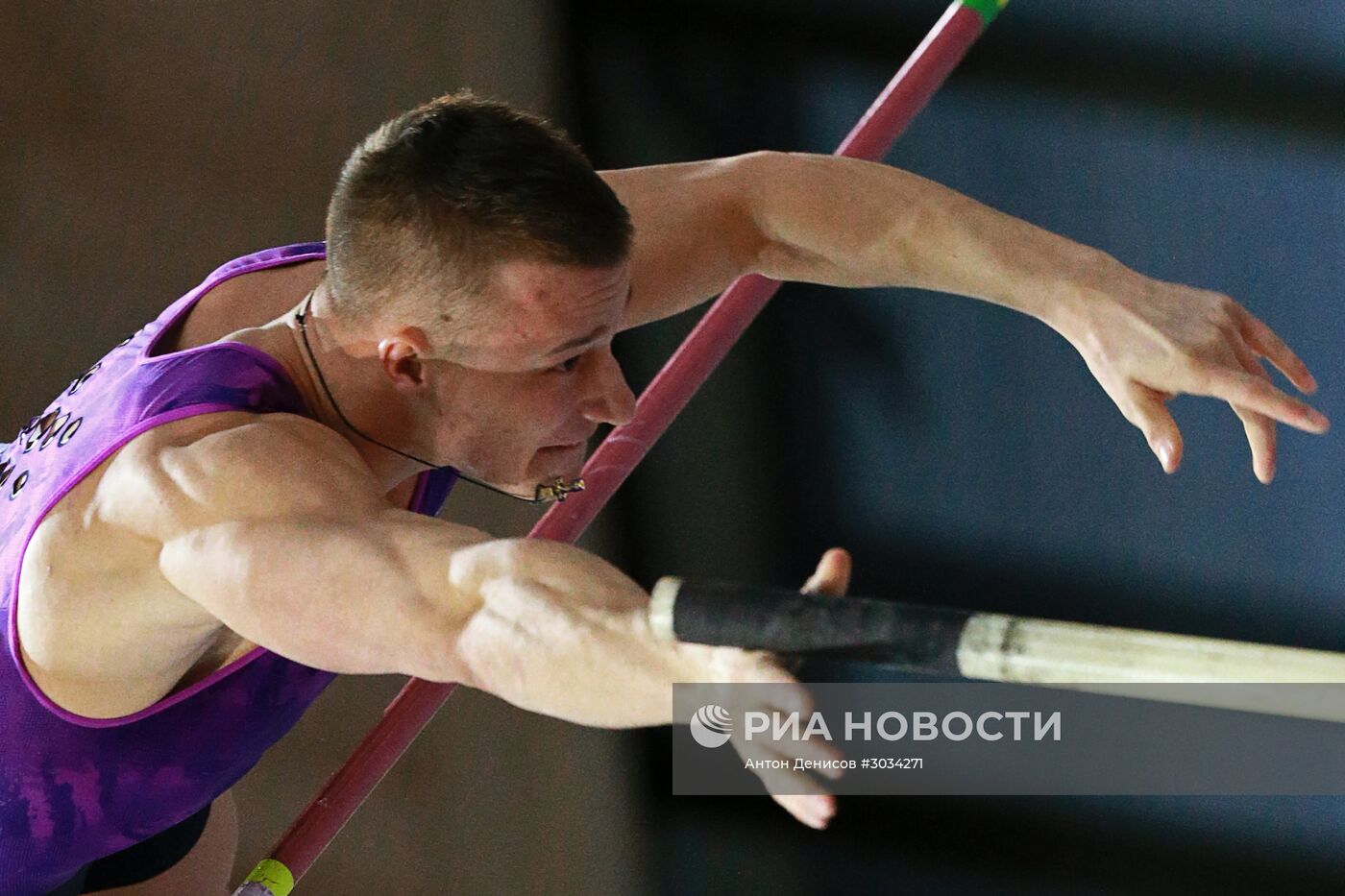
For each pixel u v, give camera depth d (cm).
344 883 1094
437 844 1130
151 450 428
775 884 1142
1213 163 891
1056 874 1017
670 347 1120
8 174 931
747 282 632
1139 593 968
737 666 290
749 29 1050
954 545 1033
